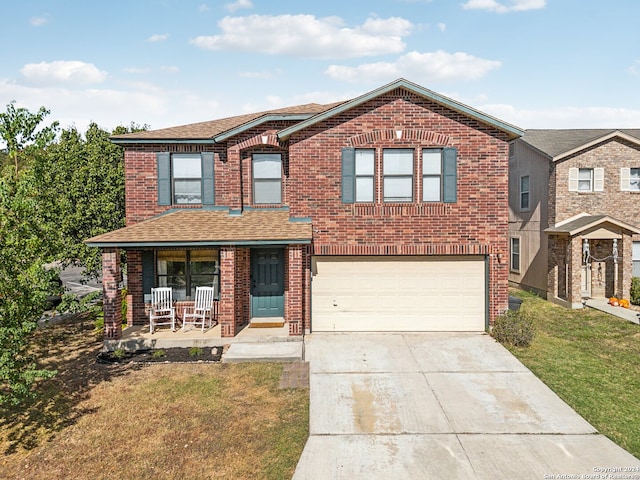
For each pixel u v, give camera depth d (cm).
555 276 1752
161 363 1026
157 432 712
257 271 1327
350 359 1044
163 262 1318
